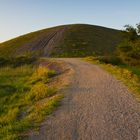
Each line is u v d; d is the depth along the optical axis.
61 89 18.28
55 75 29.44
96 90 17.17
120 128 10.06
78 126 10.55
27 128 10.74
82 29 103.94
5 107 17.09
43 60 49.44
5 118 13.80
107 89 17.27
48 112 12.66
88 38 93.19
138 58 44.31
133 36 45.75
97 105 13.44
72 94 16.39
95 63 37.84
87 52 76.12
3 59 54.19
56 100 14.69
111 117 11.40
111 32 111.06
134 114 11.67
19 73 37.16
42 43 86.94
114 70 26.91
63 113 12.41
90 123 10.80
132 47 44.59
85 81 20.95
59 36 92.94
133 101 13.91
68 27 106.44
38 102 16.14
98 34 101.50
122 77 21.86
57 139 9.43
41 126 10.87
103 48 84.25
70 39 89.38
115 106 13.06
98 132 9.80
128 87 17.55
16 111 14.58
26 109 15.06
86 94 16.17
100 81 20.50
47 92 17.72
